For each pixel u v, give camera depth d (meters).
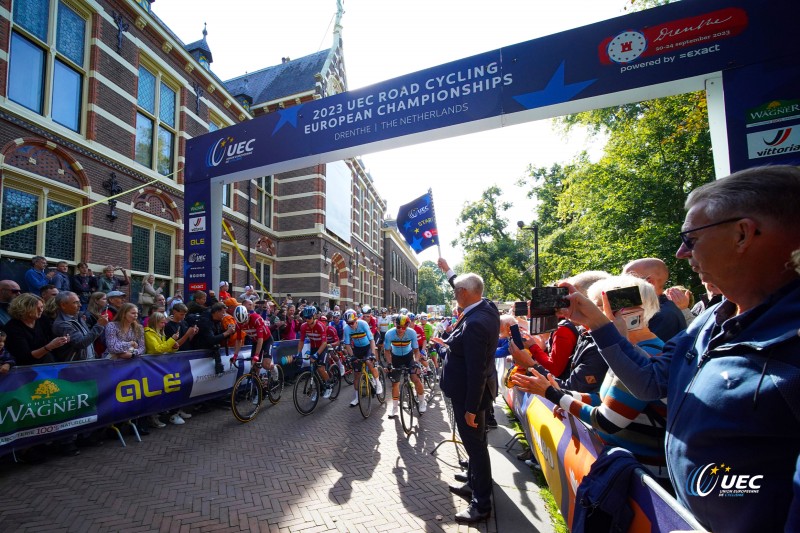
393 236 33.09
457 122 5.23
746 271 1.03
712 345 1.08
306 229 15.94
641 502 1.39
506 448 4.31
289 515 2.84
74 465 3.61
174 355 4.98
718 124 4.12
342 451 4.16
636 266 2.63
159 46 9.89
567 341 2.93
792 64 3.80
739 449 0.92
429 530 2.67
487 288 28.38
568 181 14.49
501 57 5.07
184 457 3.88
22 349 3.61
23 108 6.67
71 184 7.52
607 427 1.64
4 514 2.73
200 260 7.02
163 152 10.20
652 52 4.34
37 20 7.13
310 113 6.21
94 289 6.75
